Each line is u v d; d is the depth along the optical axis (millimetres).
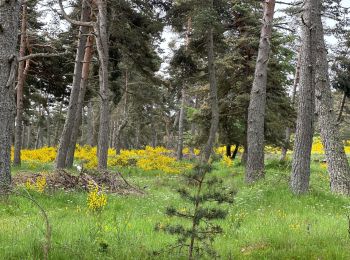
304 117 12578
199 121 23484
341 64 34875
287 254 6086
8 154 10914
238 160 29453
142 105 41625
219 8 19969
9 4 10859
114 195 12844
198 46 20859
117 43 22922
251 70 22281
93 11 21688
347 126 51469
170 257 5820
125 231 7469
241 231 7902
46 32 23953
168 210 5449
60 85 26422
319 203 11578
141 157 29594
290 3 14898
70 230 7387
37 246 6008
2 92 10805
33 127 67625
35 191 11828
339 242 6730
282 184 13414
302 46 12766
